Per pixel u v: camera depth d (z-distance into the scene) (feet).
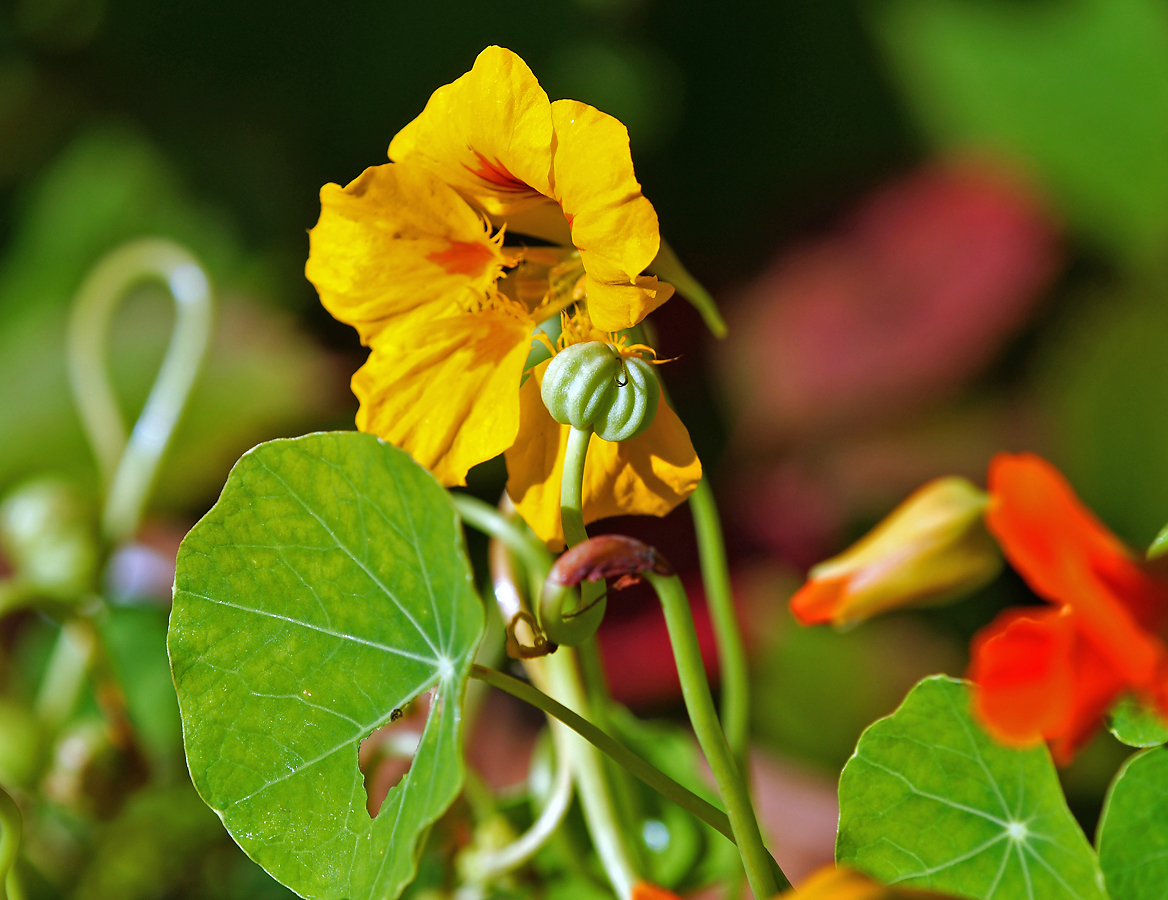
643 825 1.97
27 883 2.10
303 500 1.64
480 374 1.72
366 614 1.64
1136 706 1.67
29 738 2.03
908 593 1.74
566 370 1.65
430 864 1.97
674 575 1.62
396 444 1.70
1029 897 1.67
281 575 1.65
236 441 3.86
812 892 1.53
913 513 1.74
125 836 2.12
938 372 4.34
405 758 1.96
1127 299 4.47
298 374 4.02
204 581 1.65
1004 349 4.42
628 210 1.66
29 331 4.22
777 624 3.86
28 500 2.06
